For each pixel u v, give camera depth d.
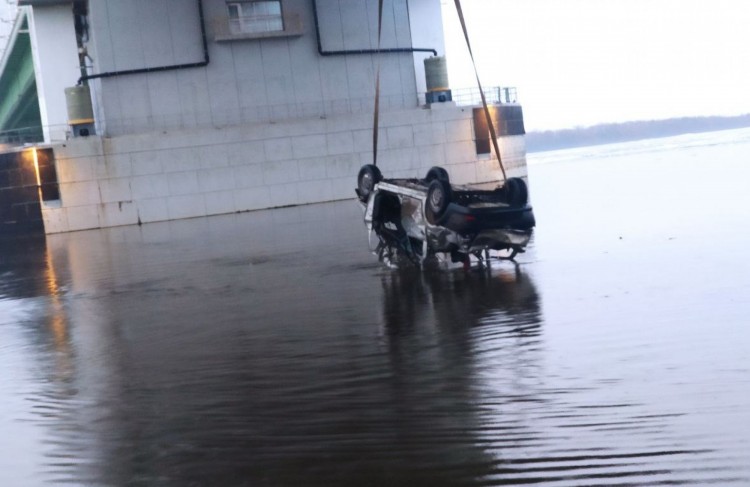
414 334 10.74
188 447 6.76
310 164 56.28
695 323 9.62
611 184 41.19
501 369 8.45
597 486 5.24
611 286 12.91
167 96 55.34
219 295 16.67
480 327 10.77
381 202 17.72
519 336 9.98
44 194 52.62
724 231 18.28
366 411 7.36
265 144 55.59
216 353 10.73
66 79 58.25
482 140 59.44
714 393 6.86
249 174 55.38
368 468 5.90
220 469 6.14
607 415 6.57
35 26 57.81
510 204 16.44
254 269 20.73
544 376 8.00
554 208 29.86
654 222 21.91
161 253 28.88
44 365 11.02
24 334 14.02
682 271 13.58
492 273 15.71
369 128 57.12
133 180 53.72
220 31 55.66
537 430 6.39
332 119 56.56
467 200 16.61
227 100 56.31
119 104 54.72
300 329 11.90
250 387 8.67
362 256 20.77
